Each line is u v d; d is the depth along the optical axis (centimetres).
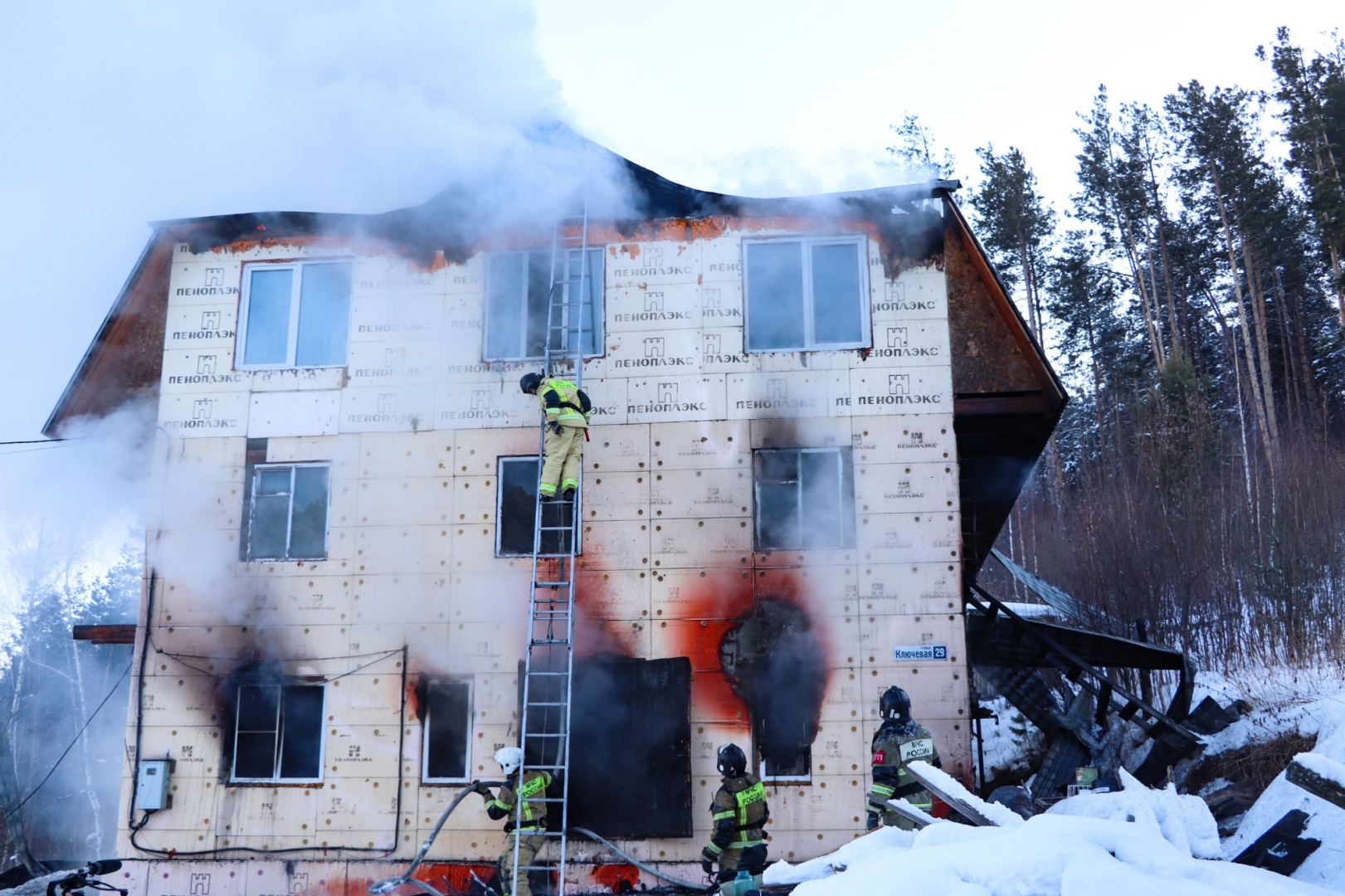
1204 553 1745
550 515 1069
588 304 1114
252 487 1121
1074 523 2294
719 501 1051
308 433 1123
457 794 1013
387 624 1064
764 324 1098
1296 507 1659
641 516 1053
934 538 1025
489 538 1074
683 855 971
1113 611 1850
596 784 989
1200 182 3281
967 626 1218
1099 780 871
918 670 995
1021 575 1588
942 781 635
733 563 1034
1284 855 732
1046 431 1171
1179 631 1664
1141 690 1480
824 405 1066
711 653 1015
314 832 1018
